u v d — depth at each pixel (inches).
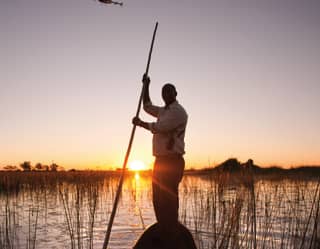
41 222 489.1
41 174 764.0
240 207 298.5
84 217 484.4
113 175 781.3
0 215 535.5
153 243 230.1
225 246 296.0
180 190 684.1
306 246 296.7
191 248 233.5
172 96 237.5
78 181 472.1
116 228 461.4
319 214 308.5
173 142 229.8
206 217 368.5
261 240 346.3
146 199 765.9
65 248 365.4
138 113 238.1
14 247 361.7
